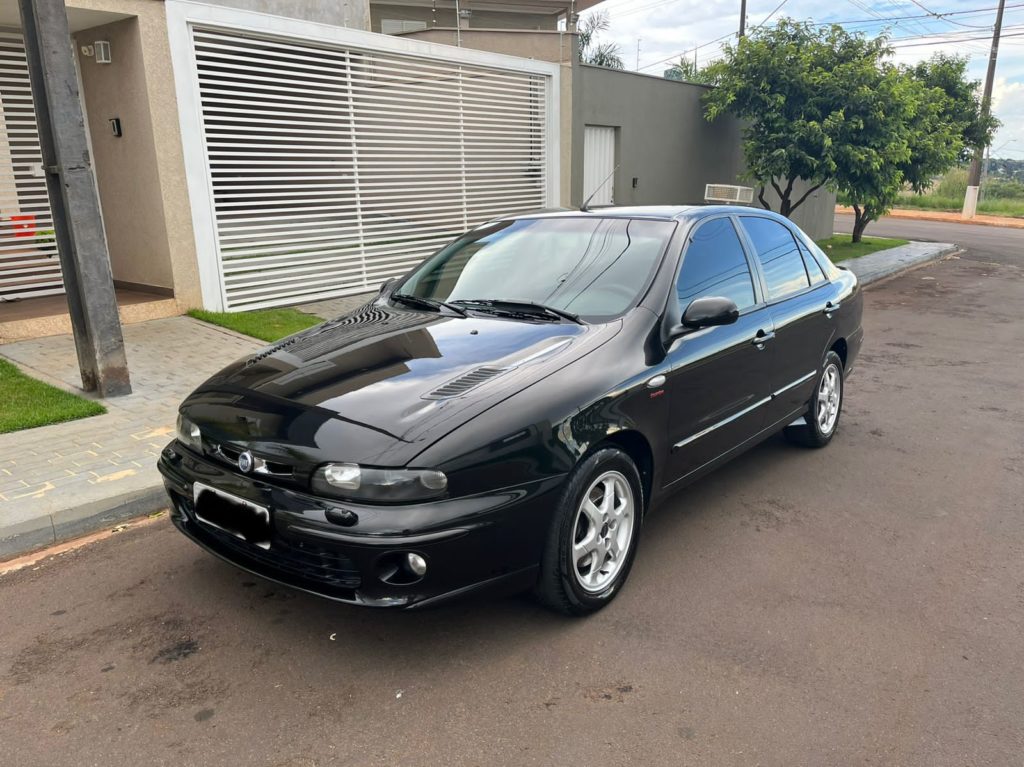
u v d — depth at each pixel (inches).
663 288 145.9
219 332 305.9
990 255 759.1
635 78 554.3
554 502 116.6
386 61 393.1
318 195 374.6
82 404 217.3
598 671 114.3
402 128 406.6
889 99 529.3
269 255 362.6
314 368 129.7
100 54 312.3
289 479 110.3
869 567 146.9
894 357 336.8
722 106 572.7
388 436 107.1
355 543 103.3
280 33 338.6
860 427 234.8
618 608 131.6
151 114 306.5
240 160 353.4
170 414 214.8
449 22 820.0
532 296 152.1
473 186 462.3
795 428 208.7
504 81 464.4
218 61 348.2
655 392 135.3
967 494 182.7
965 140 828.0
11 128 321.4
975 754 98.0
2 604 132.8
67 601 133.6
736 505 175.0
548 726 102.8
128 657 117.8
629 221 165.0
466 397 114.0
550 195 511.5
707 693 109.7
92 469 177.3
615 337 134.6
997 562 149.3
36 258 331.3
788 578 142.4
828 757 97.4
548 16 857.5
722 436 160.6
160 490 169.6
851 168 531.5
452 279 167.2
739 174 673.0
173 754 97.7
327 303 376.2
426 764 96.0
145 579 141.0
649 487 140.8
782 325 176.4
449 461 105.7
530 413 114.9
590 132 536.4
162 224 320.2
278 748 98.7
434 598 107.3
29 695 109.2
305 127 376.8
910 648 121.0
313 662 116.3
